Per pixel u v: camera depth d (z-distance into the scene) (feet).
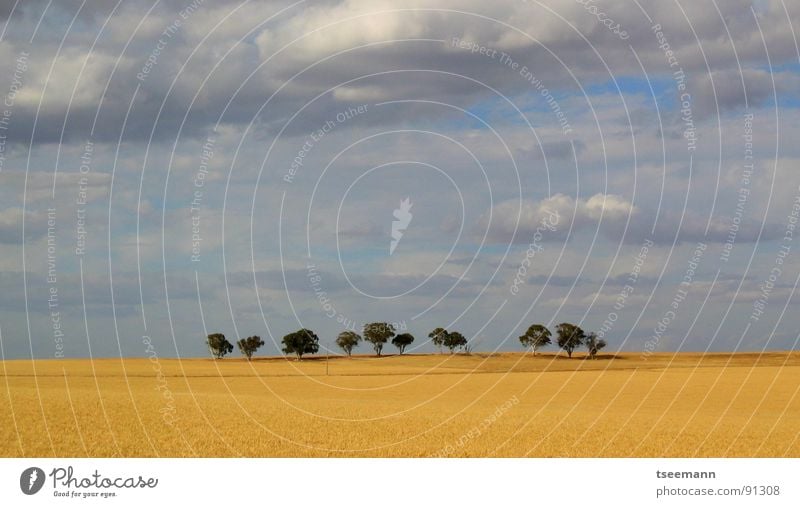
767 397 199.31
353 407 139.64
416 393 208.13
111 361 395.34
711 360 394.32
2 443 84.38
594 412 141.90
